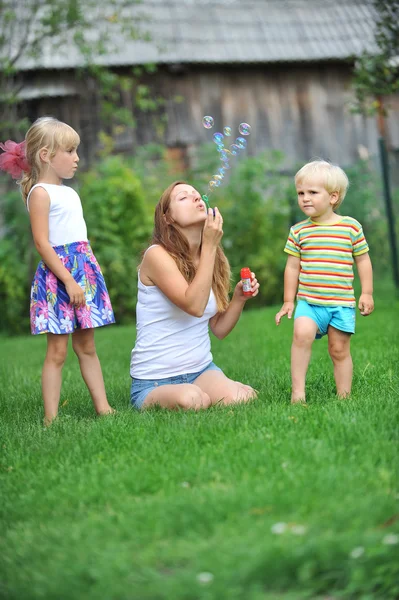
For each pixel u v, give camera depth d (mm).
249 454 2863
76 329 4266
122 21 13656
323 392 4281
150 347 4258
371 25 16453
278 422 3346
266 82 16016
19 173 4336
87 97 15367
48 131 4160
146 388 4270
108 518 2426
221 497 2438
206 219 3994
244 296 4371
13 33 13680
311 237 4062
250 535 2160
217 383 4180
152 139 15617
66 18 12797
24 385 5527
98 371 4309
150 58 15164
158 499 2547
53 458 3146
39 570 2131
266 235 12617
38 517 2531
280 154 13203
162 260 4094
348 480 2541
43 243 4059
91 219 11547
